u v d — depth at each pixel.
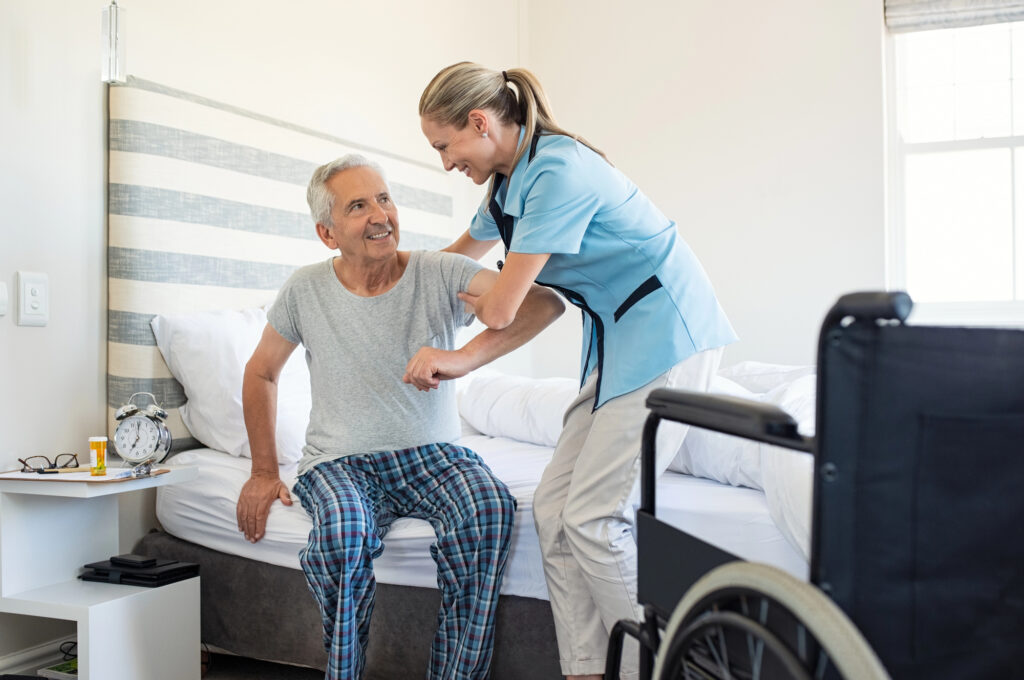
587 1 4.25
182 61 2.47
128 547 2.29
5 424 2.01
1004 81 3.89
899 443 0.90
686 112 4.07
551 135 1.67
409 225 3.31
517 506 1.81
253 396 2.05
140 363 2.26
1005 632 0.94
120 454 1.96
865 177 3.79
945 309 3.98
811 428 1.64
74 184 2.18
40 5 2.10
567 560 1.68
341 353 1.97
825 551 0.89
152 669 1.90
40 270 2.09
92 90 2.23
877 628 0.91
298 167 2.78
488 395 2.71
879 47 3.78
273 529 1.97
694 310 1.66
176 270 2.36
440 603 1.85
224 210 2.51
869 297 0.83
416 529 1.84
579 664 1.63
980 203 3.93
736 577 0.88
